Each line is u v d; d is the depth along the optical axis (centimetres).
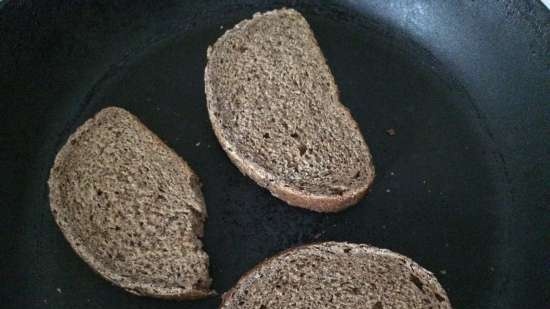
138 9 28
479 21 27
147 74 27
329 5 29
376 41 29
